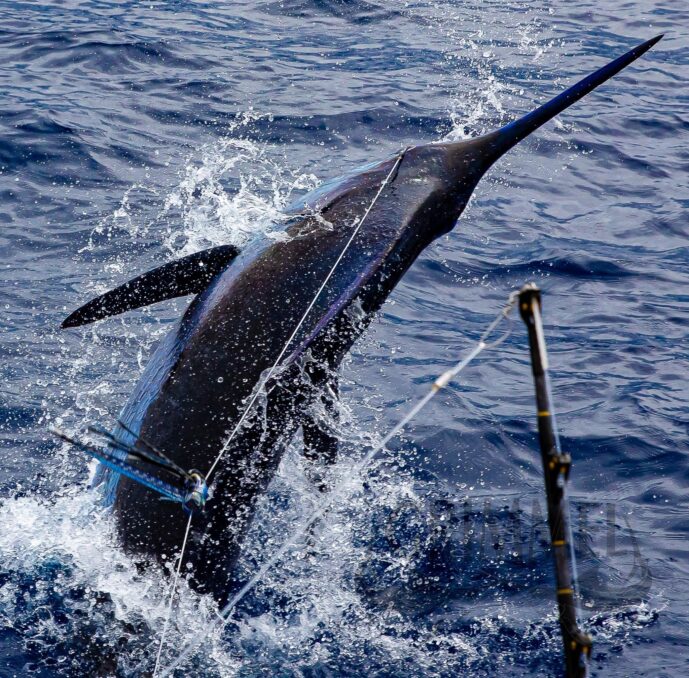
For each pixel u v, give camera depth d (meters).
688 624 14.30
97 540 14.27
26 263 25.97
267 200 30.86
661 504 17.66
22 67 42.09
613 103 43.19
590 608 14.67
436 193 14.80
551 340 24.58
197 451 13.59
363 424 20.03
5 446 18.41
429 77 44.41
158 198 30.44
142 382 14.59
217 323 13.92
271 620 14.33
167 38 47.41
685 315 25.98
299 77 43.28
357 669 13.48
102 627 13.58
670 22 56.88
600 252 29.56
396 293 26.61
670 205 33.44
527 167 36.25
